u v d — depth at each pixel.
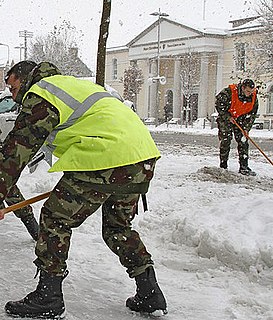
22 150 3.25
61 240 3.41
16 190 5.05
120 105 3.47
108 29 9.61
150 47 59.66
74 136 3.33
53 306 3.50
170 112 58.56
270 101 47.28
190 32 54.75
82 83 3.50
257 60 40.38
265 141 24.73
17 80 3.66
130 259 3.62
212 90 54.94
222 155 10.31
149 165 3.40
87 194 3.35
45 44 41.41
